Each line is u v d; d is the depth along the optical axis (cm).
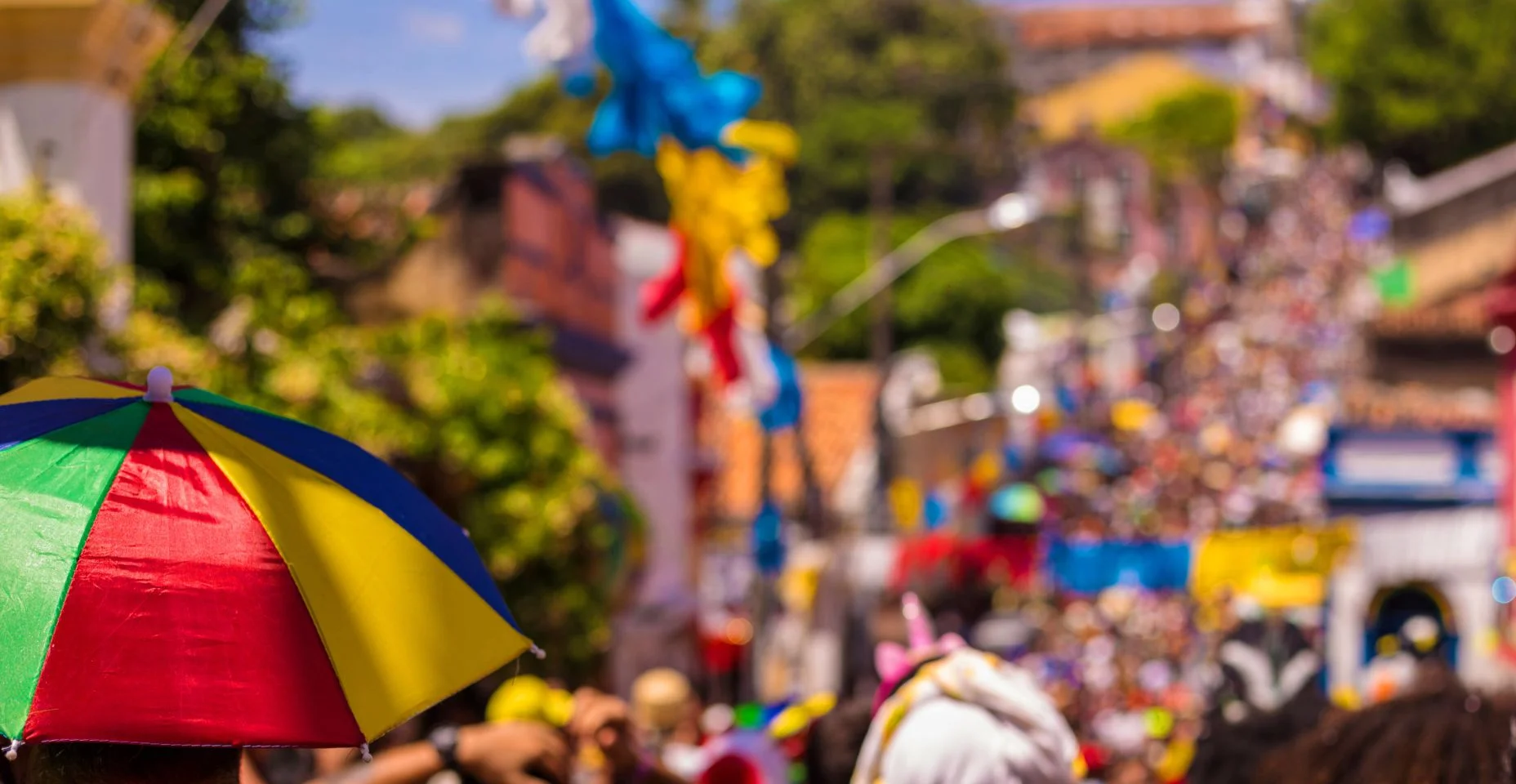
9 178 828
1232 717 570
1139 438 1431
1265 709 572
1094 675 1124
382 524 265
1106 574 1309
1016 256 4912
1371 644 2244
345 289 1806
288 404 992
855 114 6166
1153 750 784
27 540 237
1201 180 4988
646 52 1050
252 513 248
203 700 230
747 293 1283
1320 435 1537
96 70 840
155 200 1516
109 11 827
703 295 1198
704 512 2773
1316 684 594
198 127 1584
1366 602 2184
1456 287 3484
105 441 253
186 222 1609
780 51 6662
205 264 1587
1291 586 1296
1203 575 1280
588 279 2175
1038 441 1989
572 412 1141
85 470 247
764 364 1316
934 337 5019
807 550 1822
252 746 230
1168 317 2133
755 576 1527
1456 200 3597
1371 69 5619
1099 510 1335
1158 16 9500
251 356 1008
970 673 343
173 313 1282
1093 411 1672
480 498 1080
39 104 830
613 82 1070
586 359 2089
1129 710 1052
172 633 233
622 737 413
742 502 3011
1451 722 319
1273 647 887
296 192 1767
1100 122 8219
